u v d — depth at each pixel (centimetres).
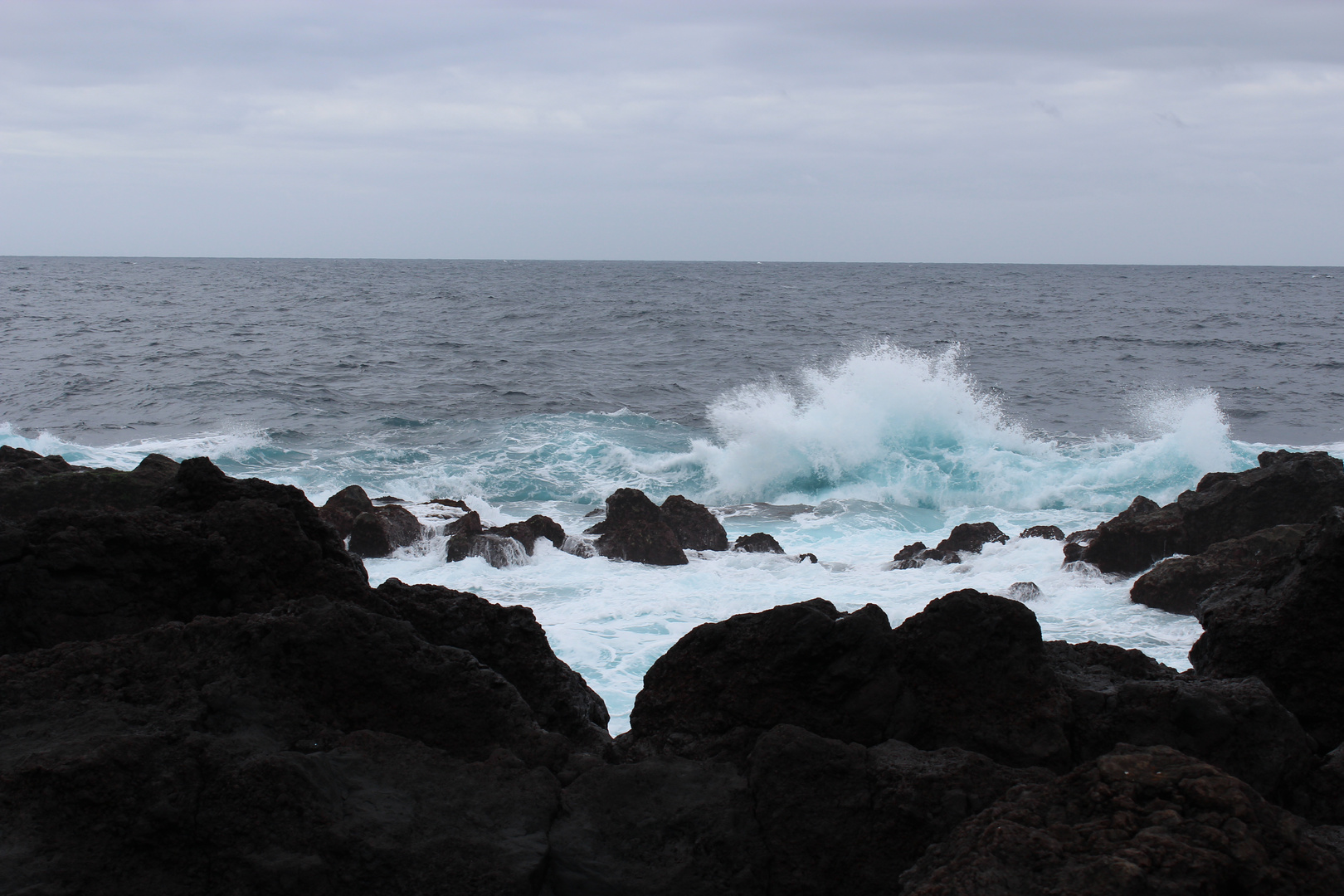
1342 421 2614
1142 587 1116
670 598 1148
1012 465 1925
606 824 393
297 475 1841
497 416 2486
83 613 490
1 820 342
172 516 544
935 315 6066
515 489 1841
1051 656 545
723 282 11369
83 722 388
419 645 462
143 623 500
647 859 384
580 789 406
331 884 348
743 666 471
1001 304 7419
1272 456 1438
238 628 443
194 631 445
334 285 9788
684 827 392
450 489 1812
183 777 362
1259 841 309
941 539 1524
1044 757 439
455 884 355
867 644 455
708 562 1338
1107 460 1947
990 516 1711
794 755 404
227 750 378
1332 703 525
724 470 1923
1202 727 436
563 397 2820
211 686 415
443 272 14725
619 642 983
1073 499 1797
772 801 397
